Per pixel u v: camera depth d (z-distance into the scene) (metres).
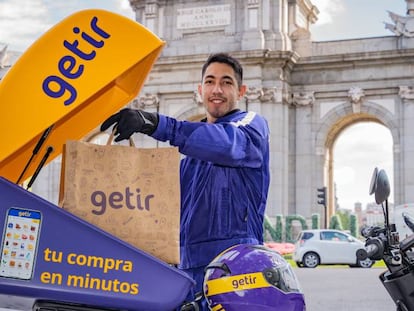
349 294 17.09
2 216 3.32
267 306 3.48
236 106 4.49
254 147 3.95
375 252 4.22
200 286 4.25
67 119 3.99
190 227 4.34
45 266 3.32
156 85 43.38
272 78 41.38
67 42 3.45
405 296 4.18
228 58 4.50
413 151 40.25
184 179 4.54
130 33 3.49
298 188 42.09
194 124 3.67
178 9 43.78
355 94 41.44
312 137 42.22
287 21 43.56
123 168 3.53
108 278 3.35
